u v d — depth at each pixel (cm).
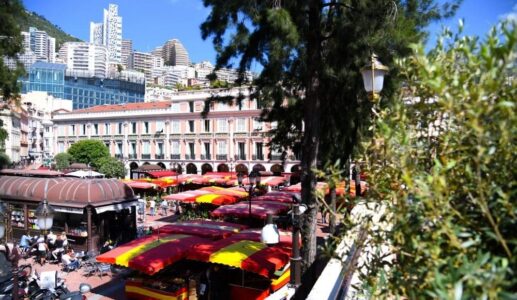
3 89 1972
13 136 7256
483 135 221
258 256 1082
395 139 261
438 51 275
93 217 1806
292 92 1188
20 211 1944
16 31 1953
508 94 230
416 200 256
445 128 292
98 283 1428
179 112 5309
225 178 3653
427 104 287
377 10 845
